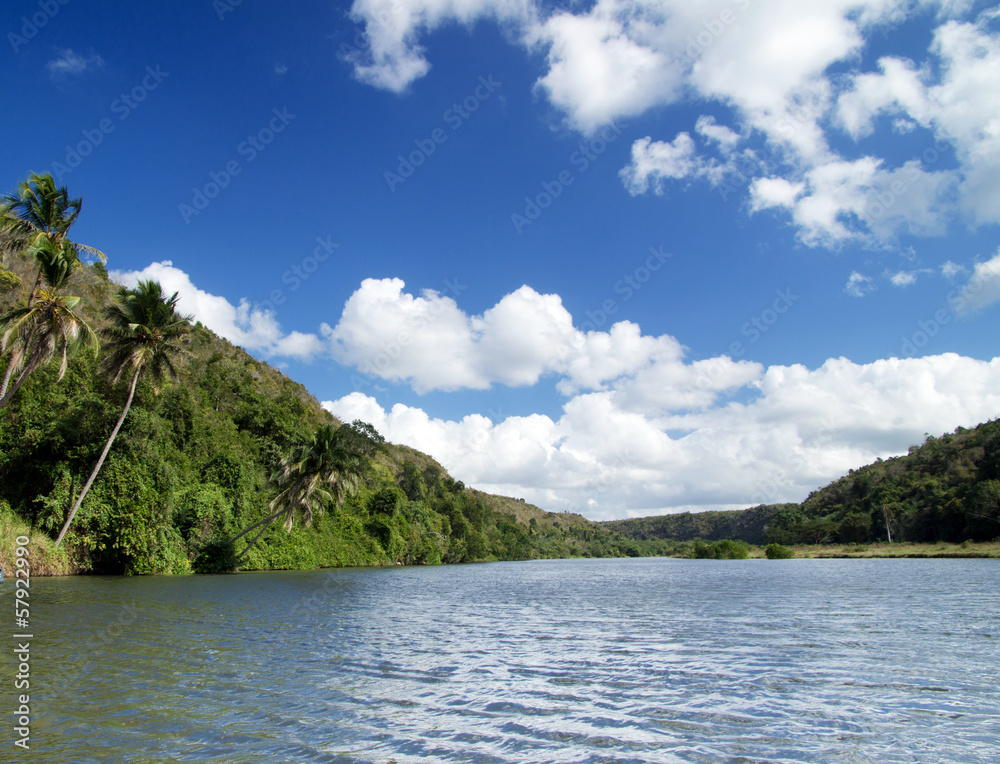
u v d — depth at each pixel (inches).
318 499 2192.4
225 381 3046.3
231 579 1621.6
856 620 816.3
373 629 753.0
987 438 4409.5
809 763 292.8
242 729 335.6
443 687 443.5
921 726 350.3
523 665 528.7
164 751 298.5
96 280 2434.8
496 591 1505.9
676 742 323.0
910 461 5472.4
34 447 1550.2
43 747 300.8
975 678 470.6
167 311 1550.2
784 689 438.9
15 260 2000.5
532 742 321.4
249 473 2310.5
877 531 4498.0
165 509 1769.2
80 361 1802.4
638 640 674.8
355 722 353.1
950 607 952.9
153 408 2001.7
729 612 944.3
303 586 1449.3
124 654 534.0
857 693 426.0
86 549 1592.0
